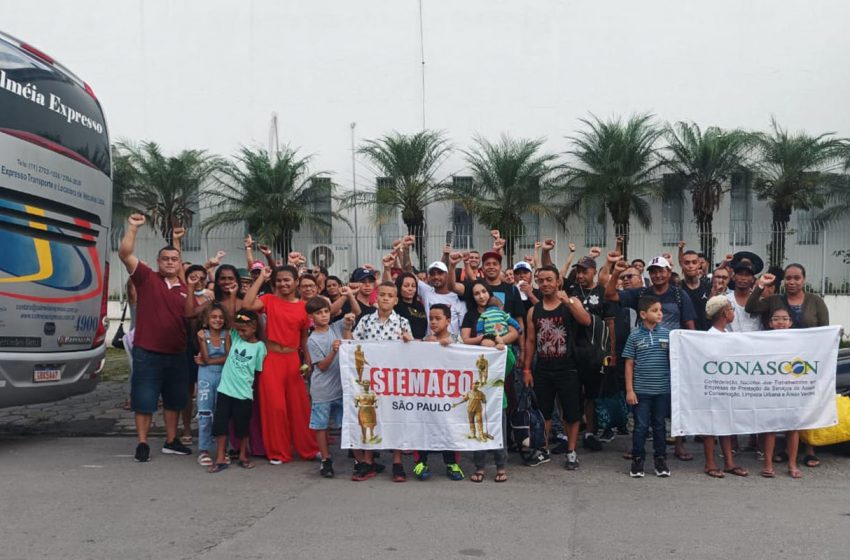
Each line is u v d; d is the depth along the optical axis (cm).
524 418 688
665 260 710
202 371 702
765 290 714
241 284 844
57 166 767
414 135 2034
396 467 641
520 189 1938
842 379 721
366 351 646
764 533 489
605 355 687
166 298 725
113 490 608
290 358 710
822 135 1947
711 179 1928
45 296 751
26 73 736
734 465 670
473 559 448
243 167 2080
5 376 709
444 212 2023
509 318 677
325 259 2014
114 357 1639
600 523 515
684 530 497
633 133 1928
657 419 647
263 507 559
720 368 646
